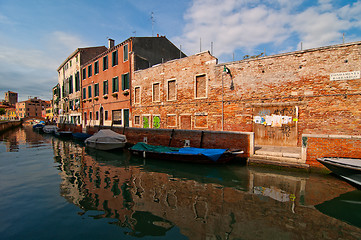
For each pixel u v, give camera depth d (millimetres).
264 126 10078
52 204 5062
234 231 3850
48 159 10711
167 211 4672
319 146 7105
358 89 7910
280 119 9688
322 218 4309
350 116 8055
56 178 7258
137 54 16828
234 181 6660
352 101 8016
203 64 12000
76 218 4367
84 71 24344
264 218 4328
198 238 3629
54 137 23359
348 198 5227
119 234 3775
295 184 6211
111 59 19141
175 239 3598
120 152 12422
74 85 26766
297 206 4848
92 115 22547
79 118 25609
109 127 16141
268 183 6383
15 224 4129
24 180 7035
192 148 9531
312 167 7188
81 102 24828
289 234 3754
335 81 8336
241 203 5047
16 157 11312
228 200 5230
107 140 12867
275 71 9703
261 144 10172
